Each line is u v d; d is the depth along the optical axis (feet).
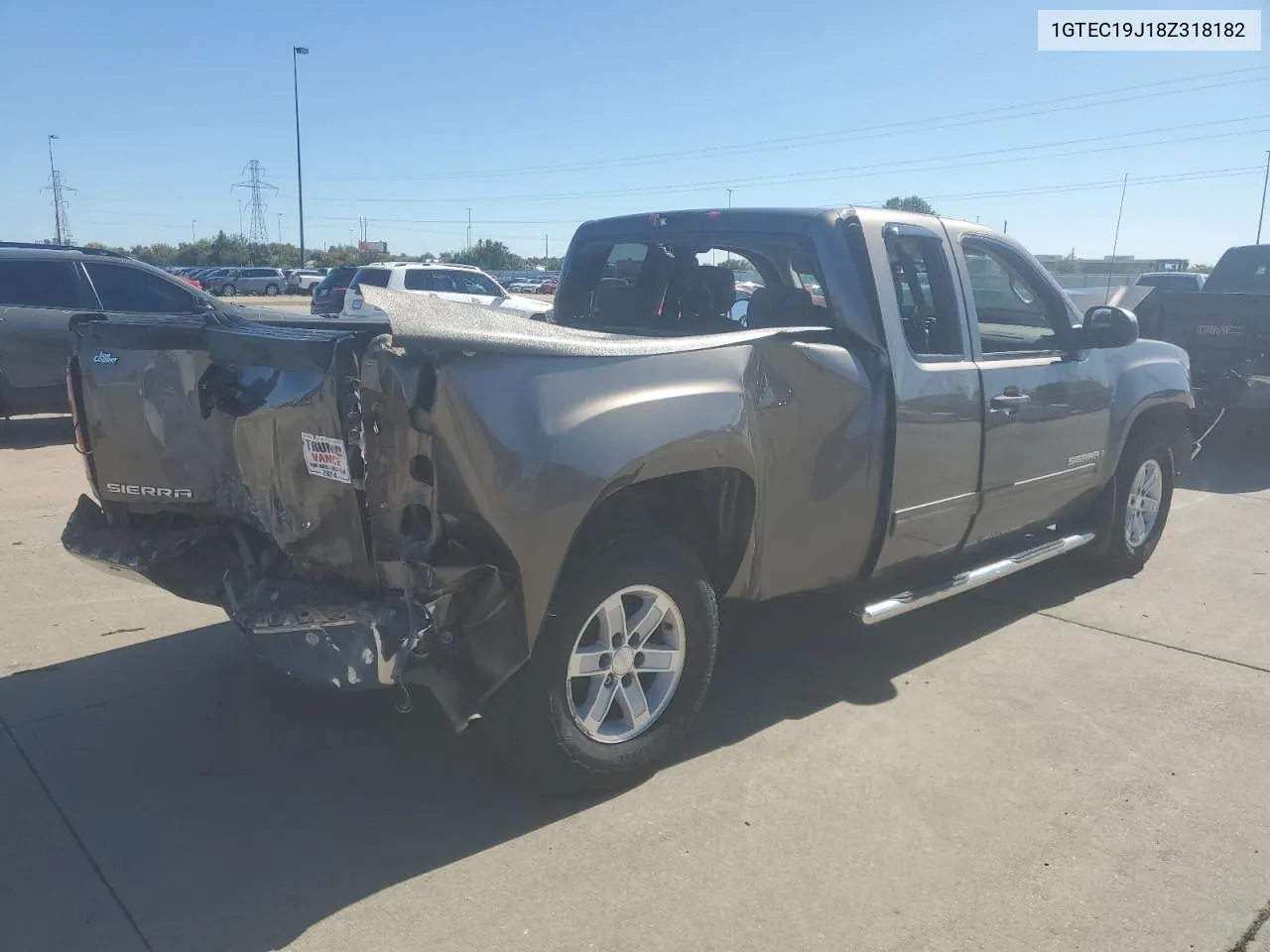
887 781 12.01
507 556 9.91
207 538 12.26
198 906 9.42
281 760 12.23
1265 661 15.98
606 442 10.37
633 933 9.21
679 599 11.74
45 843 10.37
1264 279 40.09
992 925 9.45
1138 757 12.76
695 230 15.52
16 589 18.07
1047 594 19.22
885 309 13.64
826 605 18.24
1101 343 16.79
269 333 10.94
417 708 13.67
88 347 12.71
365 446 9.64
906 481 14.05
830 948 9.09
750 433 11.90
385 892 9.71
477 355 9.66
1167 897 9.91
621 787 11.71
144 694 13.92
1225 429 33.88
